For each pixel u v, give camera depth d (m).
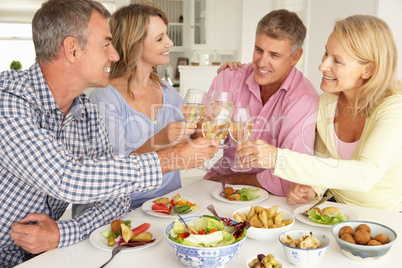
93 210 1.28
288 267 1.02
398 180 1.59
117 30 1.74
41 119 1.26
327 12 3.94
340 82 1.58
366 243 1.05
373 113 1.57
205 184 1.72
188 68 5.38
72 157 1.12
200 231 1.03
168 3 6.11
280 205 1.47
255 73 1.90
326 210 1.33
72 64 1.22
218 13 5.62
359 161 1.38
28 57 6.52
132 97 1.82
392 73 1.54
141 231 1.19
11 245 1.29
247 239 1.18
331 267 1.02
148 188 1.18
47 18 1.17
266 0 5.23
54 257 1.08
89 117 1.46
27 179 1.11
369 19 1.53
